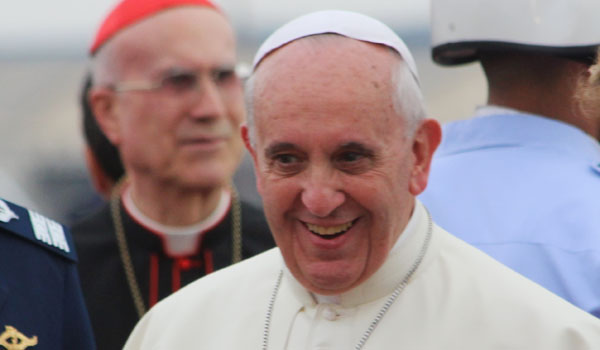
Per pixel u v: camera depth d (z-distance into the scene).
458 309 9.28
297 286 9.84
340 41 8.72
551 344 8.83
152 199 15.16
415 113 8.98
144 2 14.83
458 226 11.01
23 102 48.69
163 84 14.71
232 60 15.02
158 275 15.16
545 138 11.29
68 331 11.06
